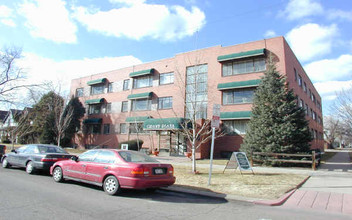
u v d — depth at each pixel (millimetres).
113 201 6527
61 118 30391
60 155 11312
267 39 22281
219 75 24188
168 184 7582
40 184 8578
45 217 4926
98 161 7984
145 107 30250
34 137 36719
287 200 7035
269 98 17266
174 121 22234
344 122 24203
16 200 6184
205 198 7367
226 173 12164
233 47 23953
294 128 15898
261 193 7672
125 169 7098
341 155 31141
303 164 15414
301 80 27750
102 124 34750
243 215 5562
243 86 21844
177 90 26891
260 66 22281
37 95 29734
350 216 5621
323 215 5676
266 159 15844
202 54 25781
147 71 29641
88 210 5566
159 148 26344
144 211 5668
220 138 23109
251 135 17094
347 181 10172
